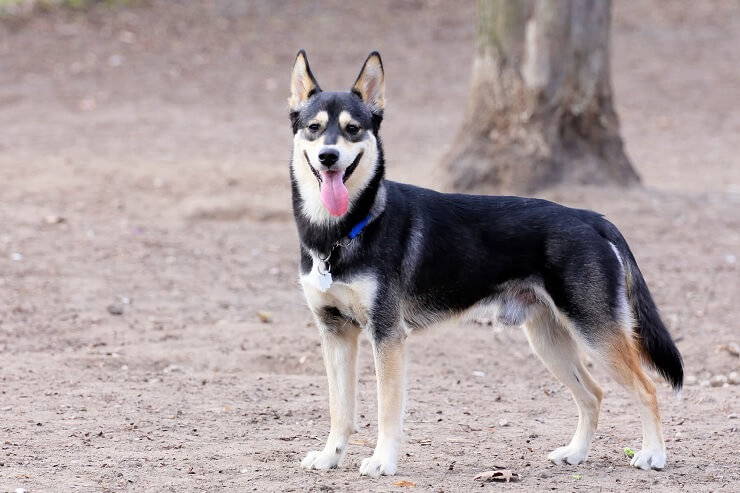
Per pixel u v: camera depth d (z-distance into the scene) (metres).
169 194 19.08
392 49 32.28
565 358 8.28
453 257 7.97
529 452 8.30
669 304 13.59
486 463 7.98
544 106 18.20
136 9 32.53
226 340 11.86
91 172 20.17
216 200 18.45
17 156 21.22
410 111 27.97
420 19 34.56
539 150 18.19
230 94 28.20
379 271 7.64
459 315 8.19
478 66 18.58
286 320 12.81
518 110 18.27
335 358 7.89
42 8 31.33
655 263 15.47
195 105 27.12
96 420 8.92
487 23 18.36
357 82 8.10
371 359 11.27
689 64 32.56
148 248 15.98
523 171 18.11
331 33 32.91
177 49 30.62
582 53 18.22
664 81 31.20
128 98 27.16
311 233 7.73
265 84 29.11
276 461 7.92
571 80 18.22
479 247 8.01
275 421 9.09
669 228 17.19
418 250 7.88
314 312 7.89
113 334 12.03
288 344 11.70
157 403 9.50
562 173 18.39
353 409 7.91
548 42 18.05
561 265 7.89
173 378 10.38
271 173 20.44
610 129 18.86
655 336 8.12
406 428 8.95
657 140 26.14
